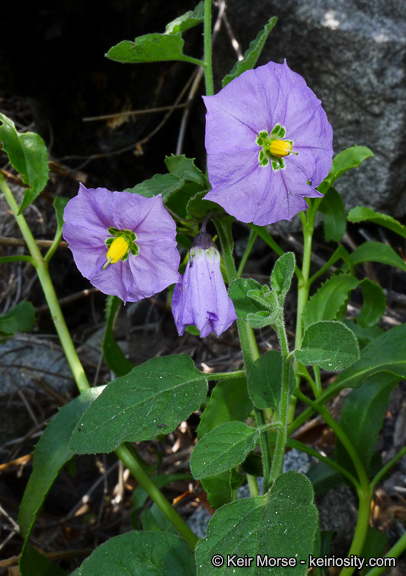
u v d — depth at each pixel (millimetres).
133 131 365
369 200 333
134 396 186
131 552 187
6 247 433
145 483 225
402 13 307
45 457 219
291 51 325
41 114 389
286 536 154
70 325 426
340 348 159
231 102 161
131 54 195
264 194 167
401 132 314
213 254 179
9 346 384
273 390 187
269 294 167
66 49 337
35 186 243
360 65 310
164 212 169
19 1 312
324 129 166
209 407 200
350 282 239
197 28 342
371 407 235
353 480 229
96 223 175
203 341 379
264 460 188
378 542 241
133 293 182
